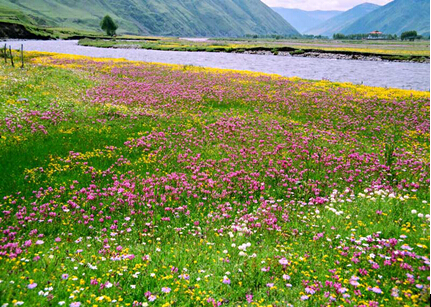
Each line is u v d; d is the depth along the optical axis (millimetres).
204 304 6523
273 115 28484
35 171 14844
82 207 12000
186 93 35406
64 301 6125
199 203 12562
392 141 22031
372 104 32750
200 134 22375
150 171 16094
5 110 23016
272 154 18656
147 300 6715
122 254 8484
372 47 190125
